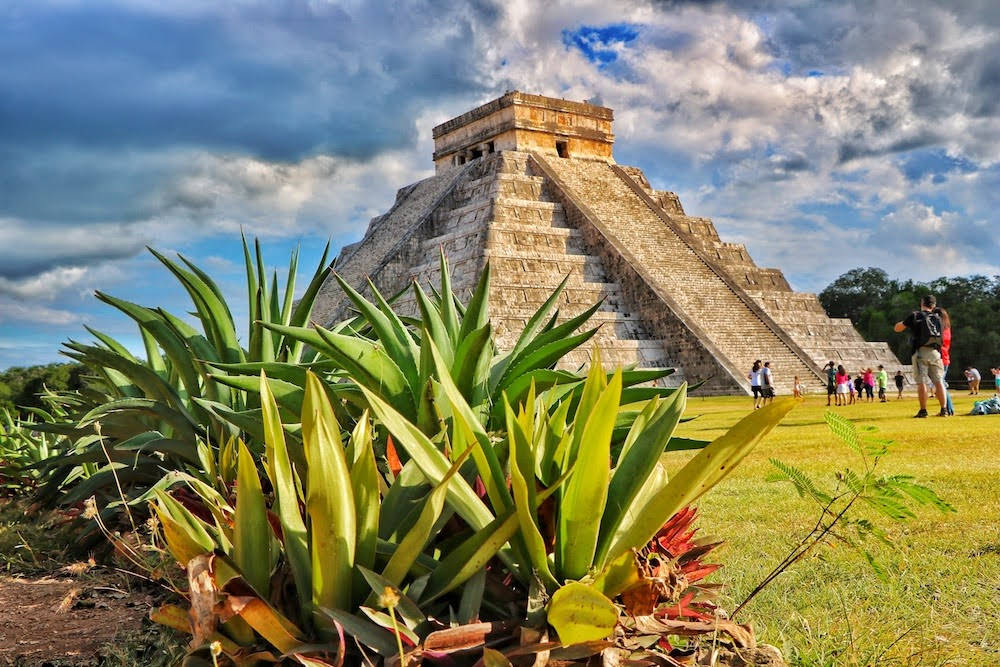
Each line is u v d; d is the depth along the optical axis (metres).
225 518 2.70
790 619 3.57
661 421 2.33
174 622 2.25
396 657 1.84
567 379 3.40
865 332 80.75
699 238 63.12
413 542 2.05
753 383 31.81
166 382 5.25
